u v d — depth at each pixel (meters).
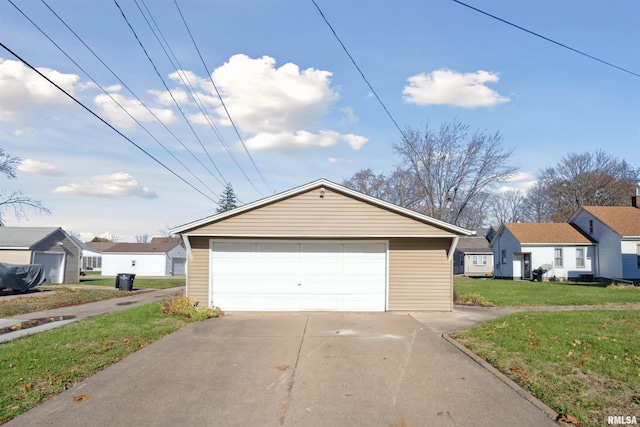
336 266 13.72
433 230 13.42
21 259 31.19
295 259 13.72
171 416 5.43
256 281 13.65
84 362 7.66
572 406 5.54
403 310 13.59
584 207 34.34
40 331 10.66
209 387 6.48
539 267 32.91
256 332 10.36
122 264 57.00
